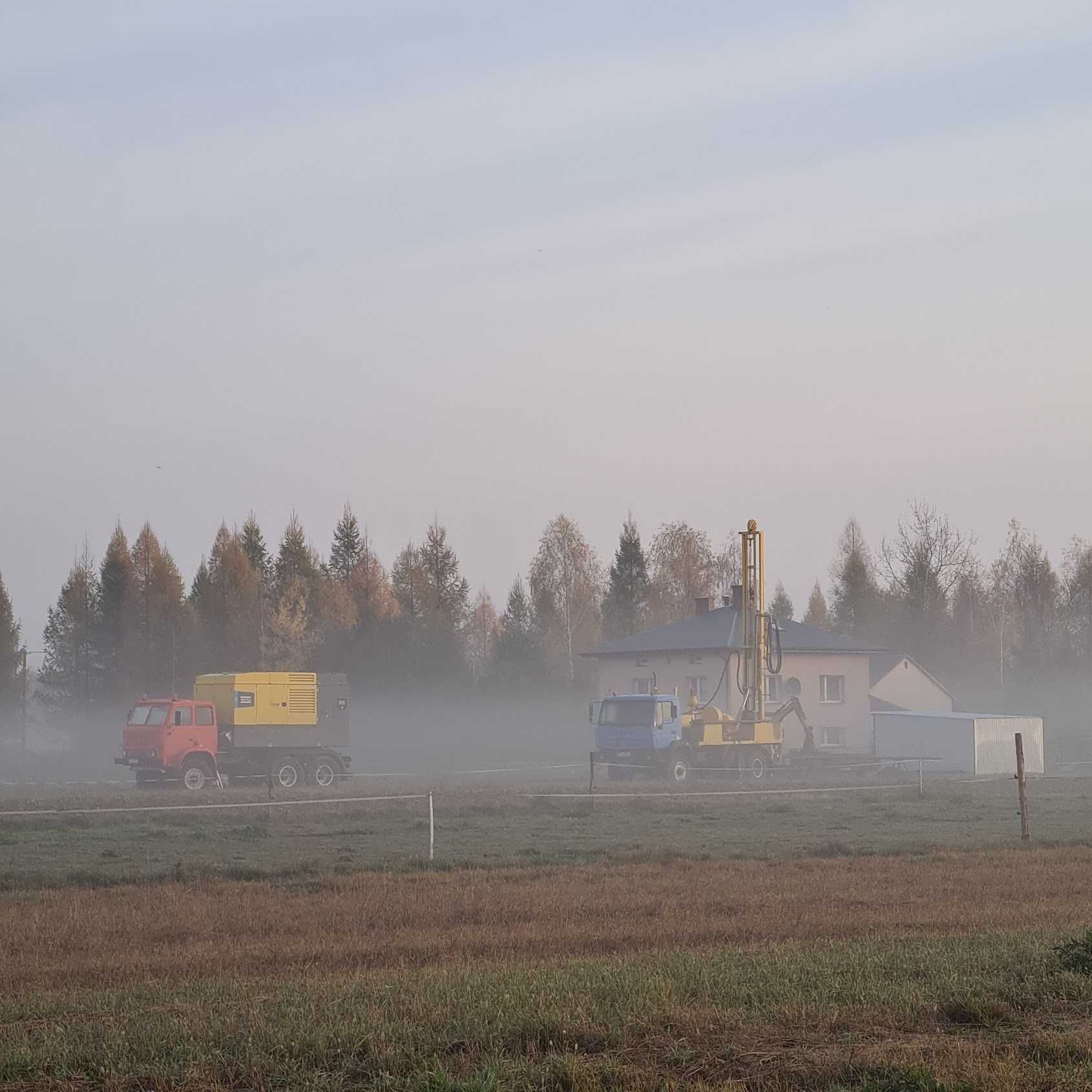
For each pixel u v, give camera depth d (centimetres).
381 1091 798
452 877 1942
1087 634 10369
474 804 3325
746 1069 833
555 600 9525
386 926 1474
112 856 2248
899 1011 948
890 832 2728
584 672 9194
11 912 1602
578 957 1245
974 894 1731
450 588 9456
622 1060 854
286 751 4422
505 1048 876
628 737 4722
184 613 8112
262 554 9256
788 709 5244
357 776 5038
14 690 7869
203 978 1161
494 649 8569
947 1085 777
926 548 9612
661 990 1000
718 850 2348
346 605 8362
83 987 1137
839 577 10281
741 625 5878
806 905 1627
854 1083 805
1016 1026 932
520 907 1600
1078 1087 778
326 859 2189
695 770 4825
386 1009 954
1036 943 1206
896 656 7094
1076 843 2452
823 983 1026
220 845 2442
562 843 2489
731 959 1145
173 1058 855
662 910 1568
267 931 1445
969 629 10200
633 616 9194
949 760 5431
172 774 4181
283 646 7712
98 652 8050
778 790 4069
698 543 10025
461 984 1041
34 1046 895
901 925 1434
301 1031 893
